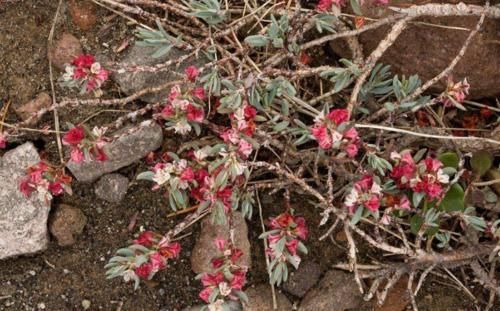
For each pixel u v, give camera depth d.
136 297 0.41
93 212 0.41
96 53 0.41
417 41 0.40
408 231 0.42
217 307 0.37
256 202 0.42
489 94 0.41
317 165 0.40
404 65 0.41
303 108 0.40
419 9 0.37
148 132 0.40
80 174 0.40
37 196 0.40
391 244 0.42
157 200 0.41
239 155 0.37
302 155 0.40
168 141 0.41
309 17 0.39
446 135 0.40
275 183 0.40
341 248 0.42
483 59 0.40
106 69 0.39
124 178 0.41
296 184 0.41
